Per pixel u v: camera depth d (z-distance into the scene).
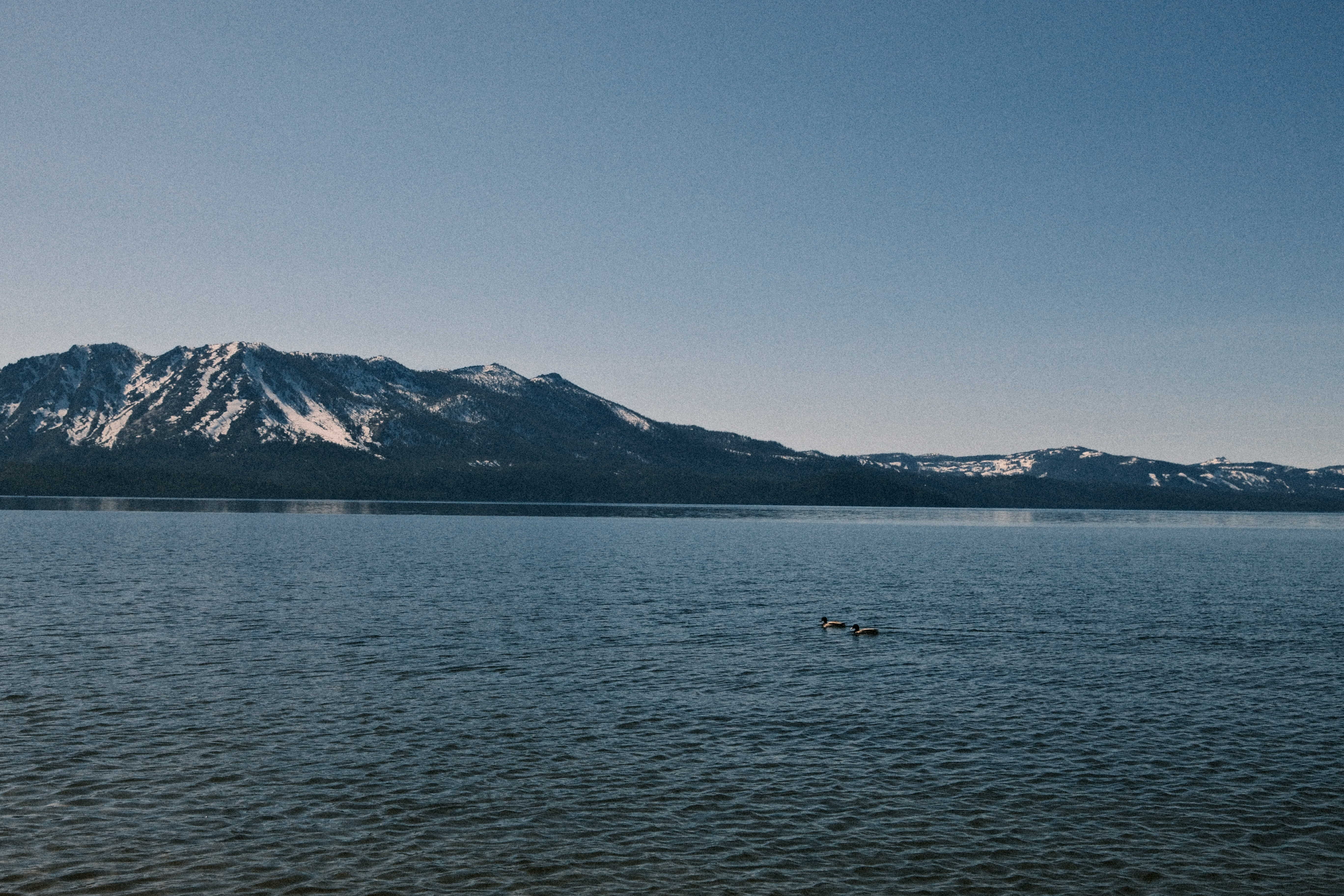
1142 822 29.91
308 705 42.56
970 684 49.25
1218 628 69.81
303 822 28.84
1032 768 35.16
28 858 25.84
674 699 45.16
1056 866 26.70
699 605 80.12
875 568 123.56
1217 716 42.84
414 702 43.56
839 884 25.45
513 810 30.17
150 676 47.81
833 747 37.44
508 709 42.62
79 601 75.19
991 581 106.38
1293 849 28.02
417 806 30.34
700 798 31.52
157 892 24.20
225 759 34.47
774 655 56.66
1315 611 80.00
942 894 24.94
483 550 147.00
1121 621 73.19
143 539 157.75
